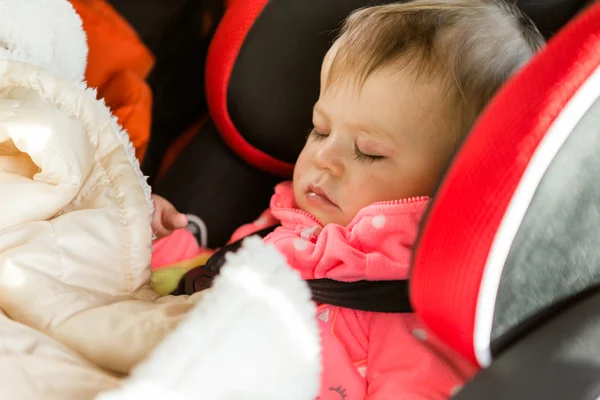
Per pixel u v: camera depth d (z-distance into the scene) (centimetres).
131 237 74
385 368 72
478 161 44
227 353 47
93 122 81
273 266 53
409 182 80
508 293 47
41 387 54
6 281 63
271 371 49
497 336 50
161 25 107
